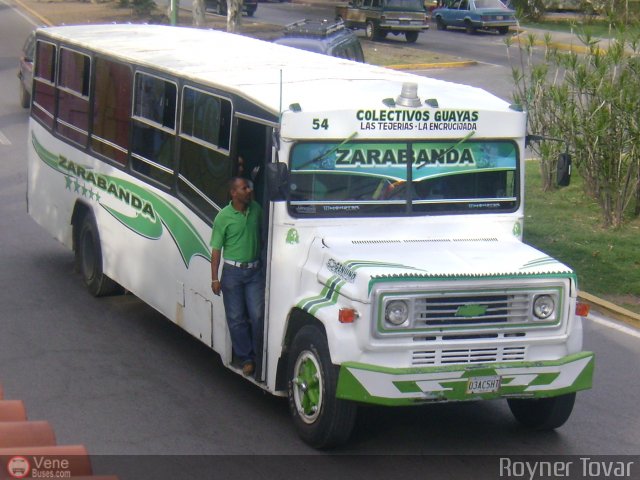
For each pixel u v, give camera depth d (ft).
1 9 167.53
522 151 27.99
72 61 39.27
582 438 27.04
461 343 23.94
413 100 26.50
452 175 27.20
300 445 25.73
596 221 50.78
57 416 27.12
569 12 153.38
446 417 28.37
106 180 36.19
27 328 34.68
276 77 29.12
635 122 47.83
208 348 33.53
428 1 166.40
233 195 26.53
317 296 24.77
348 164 26.07
